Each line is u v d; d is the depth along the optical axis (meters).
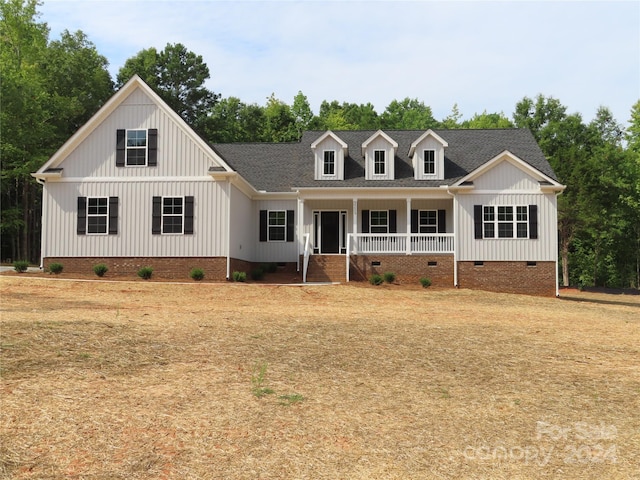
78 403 8.23
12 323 12.84
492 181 28.83
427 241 29.44
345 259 29.78
